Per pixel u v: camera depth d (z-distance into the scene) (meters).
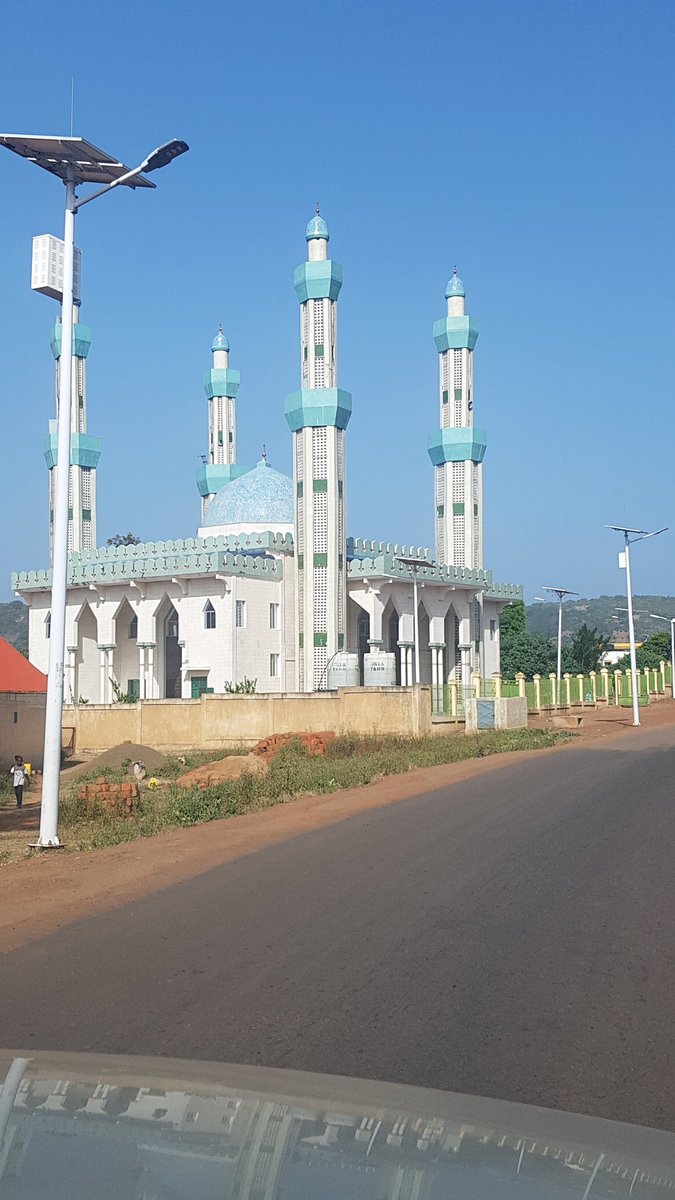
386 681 46.09
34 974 6.95
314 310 57.47
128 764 32.12
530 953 7.37
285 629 58.50
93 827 16.88
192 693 57.41
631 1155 1.79
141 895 9.76
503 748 29.77
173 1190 1.32
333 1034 5.59
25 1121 1.59
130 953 7.48
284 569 58.72
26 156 14.50
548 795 16.94
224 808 17.05
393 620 67.31
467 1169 1.54
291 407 57.53
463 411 66.44
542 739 32.16
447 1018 5.90
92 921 8.65
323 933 8.00
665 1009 6.09
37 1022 5.84
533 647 87.62
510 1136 1.81
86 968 7.08
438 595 65.06
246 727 38.84
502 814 14.70
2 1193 1.29
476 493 66.81
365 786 20.59
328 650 55.94
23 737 30.14
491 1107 2.06
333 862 11.20
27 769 29.61
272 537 59.12
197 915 8.75
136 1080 1.94
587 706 55.34
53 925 8.56
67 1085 1.85
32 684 30.89
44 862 12.51
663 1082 4.93
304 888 9.80
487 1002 6.21
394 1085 2.20
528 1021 5.86
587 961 7.15
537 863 10.82
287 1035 5.57
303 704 38.41
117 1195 1.29
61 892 10.12
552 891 9.45
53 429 66.81
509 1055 5.29
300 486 57.44
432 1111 1.94
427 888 9.66
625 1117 4.50
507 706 40.97
